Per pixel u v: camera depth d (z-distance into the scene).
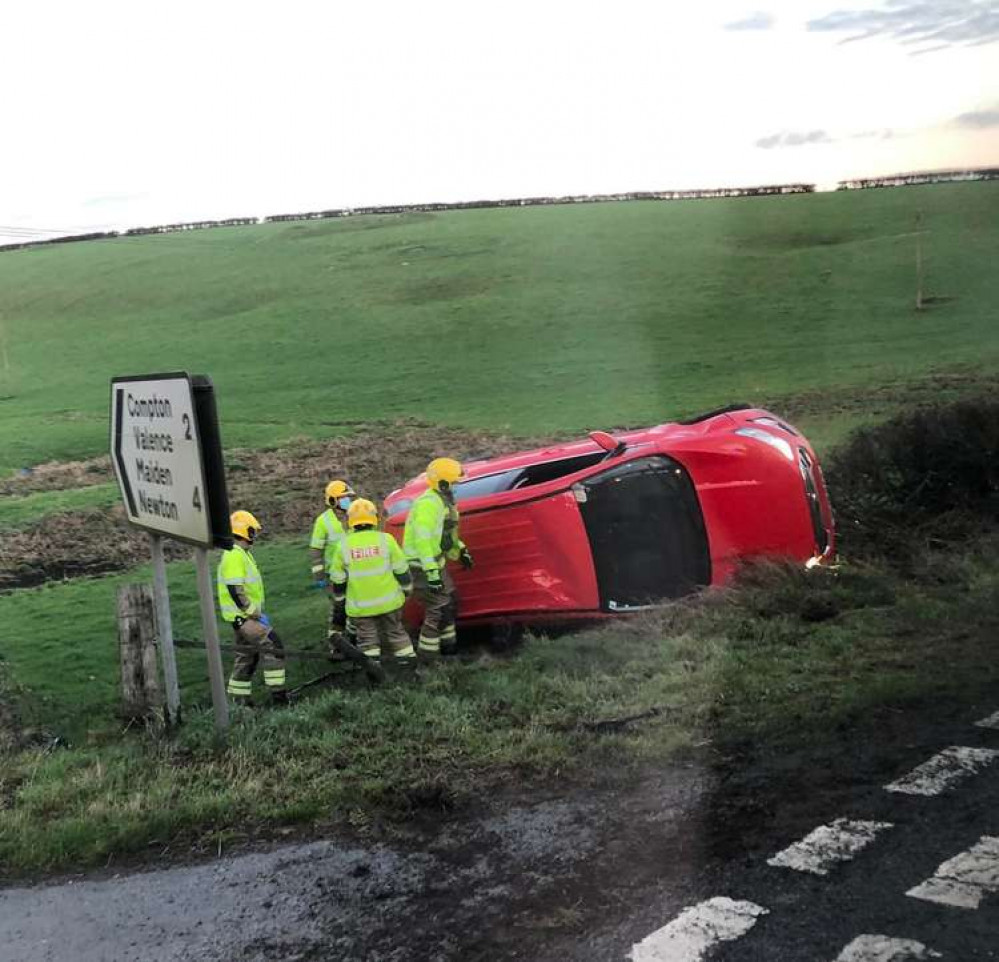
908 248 60.84
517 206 101.69
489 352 50.28
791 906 3.69
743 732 5.32
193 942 3.97
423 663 8.45
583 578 8.82
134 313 72.00
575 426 32.41
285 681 9.40
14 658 12.62
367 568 8.73
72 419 43.78
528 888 4.05
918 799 4.40
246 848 4.78
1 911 4.46
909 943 3.40
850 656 6.32
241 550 9.23
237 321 65.75
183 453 6.41
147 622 7.30
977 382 30.14
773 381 36.16
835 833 4.18
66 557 20.11
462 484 10.12
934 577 8.22
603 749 5.29
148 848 4.93
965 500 10.34
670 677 6.27
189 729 6.65
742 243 69.44
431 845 4.54
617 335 50.34
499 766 5.30
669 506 8.84
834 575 8.35
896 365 36.12
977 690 5.57
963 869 3.82
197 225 114.56
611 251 72.12
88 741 7.14
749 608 7.67
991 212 67.00
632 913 3.76
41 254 97.81
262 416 39.66
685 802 4.62
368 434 33.94
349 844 4.66
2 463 33.66
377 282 71.62
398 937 3.82
